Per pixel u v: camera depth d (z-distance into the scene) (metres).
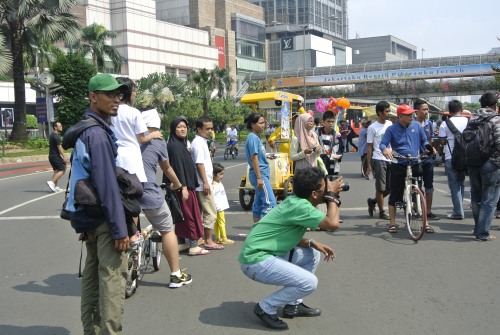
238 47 99.56
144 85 51.34
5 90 49.62
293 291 4.23
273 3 126.00
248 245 4.36
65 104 32.12
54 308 4.87
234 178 16.38
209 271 5.94
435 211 9.34
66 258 6.68
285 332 4.18
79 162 3.48
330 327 4.25
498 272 5.61
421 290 5.07
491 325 4.20
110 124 4.41
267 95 10.62
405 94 63.34
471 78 61.94
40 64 40.84
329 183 4.37
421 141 7.76
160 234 5.57
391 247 6.79
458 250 6.56
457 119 8.28
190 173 6.39
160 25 74.56
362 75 65.81
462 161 7.02
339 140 9.98
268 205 7.55
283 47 118.25
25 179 17.27
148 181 5.18
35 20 25.44
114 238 3.43
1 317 4.64
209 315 4.58
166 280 5.65
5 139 28.34
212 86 59.78
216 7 97.75
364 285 5.26
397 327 4.20
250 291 5.22
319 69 70.44
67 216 3.72
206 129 6.86
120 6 69.12
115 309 3.58
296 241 4.36
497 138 6.76
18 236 8.04
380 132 8.57
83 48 45.12
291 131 10.94
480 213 6.98
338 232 7.77
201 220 6.67
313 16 125.62
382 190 8.59
